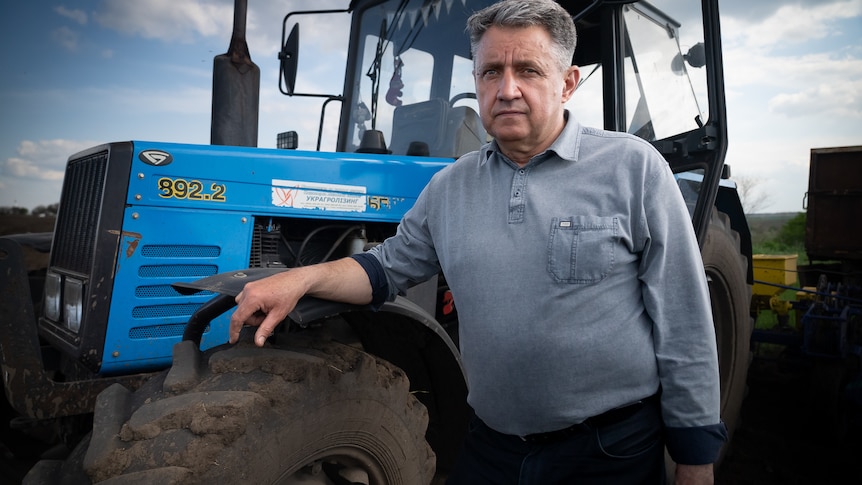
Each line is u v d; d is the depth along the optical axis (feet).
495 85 4.98
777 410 15.42
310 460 6.08
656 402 5.12
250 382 5.69
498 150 5.27
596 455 4.93
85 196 7.48
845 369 13.50
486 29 4.98
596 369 4.77
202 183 7.45
